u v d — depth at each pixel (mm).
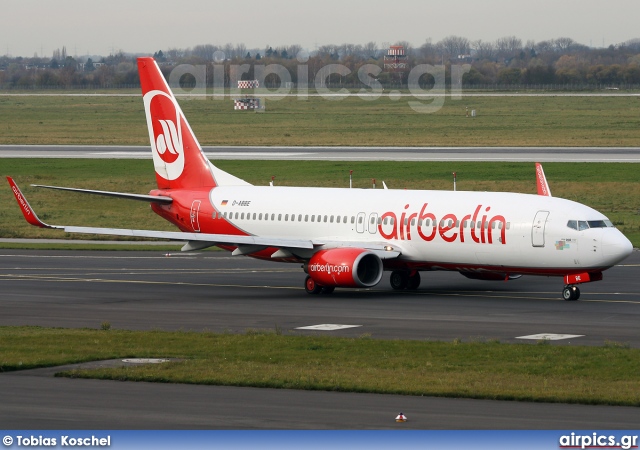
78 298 171625
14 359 109938
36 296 173875
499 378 100625
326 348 119375
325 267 171750
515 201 170250
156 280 196750
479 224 169625
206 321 146125
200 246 181375
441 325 140375
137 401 90875
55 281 194125
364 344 121688
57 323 144625
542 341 122438
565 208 165750
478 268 172625
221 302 166750
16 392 94500
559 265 164125
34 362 108000
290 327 140125
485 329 136500
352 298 171125
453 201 175500
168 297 173125
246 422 83125
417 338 129750
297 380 98562
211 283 192625
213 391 95250
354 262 169125
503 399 91750
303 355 114625
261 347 120125
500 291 179000
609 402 89750
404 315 150500
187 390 95688
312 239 185250
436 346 119938
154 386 97688
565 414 86062
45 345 120688
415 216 176500
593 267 161875
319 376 101062
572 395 91875
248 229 196125
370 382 98000
